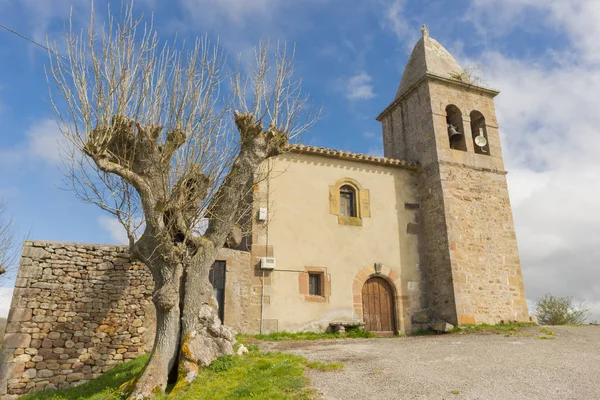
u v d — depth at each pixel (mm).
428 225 15820
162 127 8891
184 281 8891
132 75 8828
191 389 7336
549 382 7031
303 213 14453
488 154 17094
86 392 9523
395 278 15055
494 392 6570
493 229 15766
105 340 11328
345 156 15430
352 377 7465
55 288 11219
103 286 11656
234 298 12859
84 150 8422
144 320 11812
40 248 11359
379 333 14305
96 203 8445
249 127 9805
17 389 10281
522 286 15508
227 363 8188
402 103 18250
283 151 10508
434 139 16094
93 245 11859
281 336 12648
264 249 13602
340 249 14617
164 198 8406
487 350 9672
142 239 8711
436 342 11117
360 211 15320
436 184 15664
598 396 6336
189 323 8562
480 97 17750
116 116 8523
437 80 16984
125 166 8773
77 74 8453
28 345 10641
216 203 9445
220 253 13016
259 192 13969
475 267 14914
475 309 14398
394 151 18375
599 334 11812
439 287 14898
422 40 18203
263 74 10234
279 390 6805
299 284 13750
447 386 6895
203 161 8977
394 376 7496
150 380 7645
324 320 13750
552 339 11055
